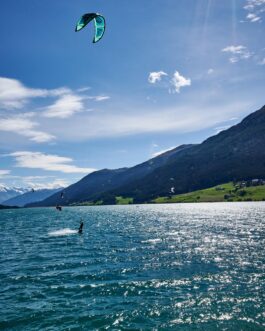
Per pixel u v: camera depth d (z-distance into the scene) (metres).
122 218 153.75
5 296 32.94
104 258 51.09
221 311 27.72
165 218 141.00
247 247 56.97
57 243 72.19
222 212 172.62
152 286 35.06
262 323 25.27
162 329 24.77
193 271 40.66
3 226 134.25
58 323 26.14
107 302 30.64
